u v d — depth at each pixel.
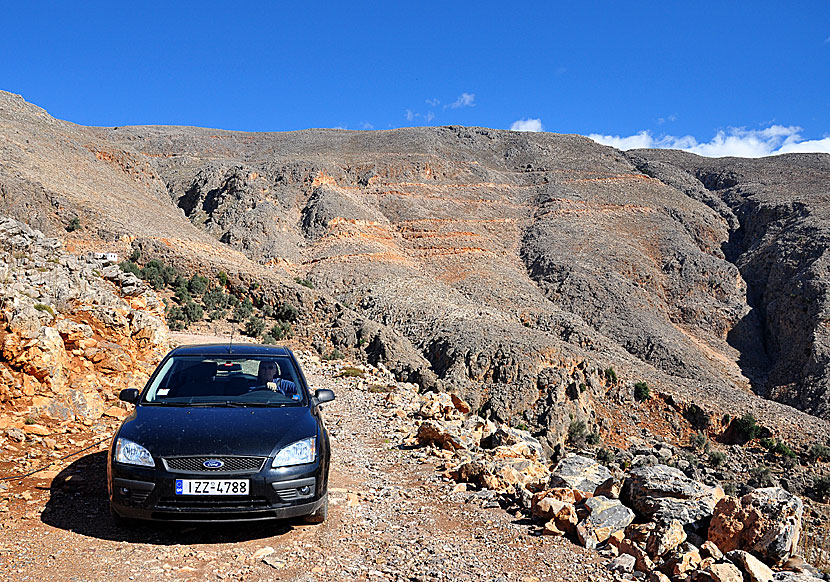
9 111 111.31
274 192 128.00
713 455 48.72
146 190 118.62
